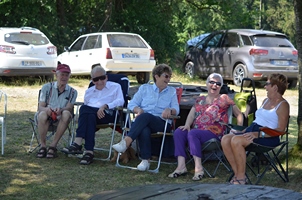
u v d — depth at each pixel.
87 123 6.91
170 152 6.92
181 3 23.77
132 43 15.94
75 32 21.95
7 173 6.34
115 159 7.09
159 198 3.23
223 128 6.40
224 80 17.77
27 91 13.86
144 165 6.56
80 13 22.64
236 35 16.88
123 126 7.07
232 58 16.73
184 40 34.19
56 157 7.20
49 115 7.12
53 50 14.85
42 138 7.18
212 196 3.28
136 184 6.03
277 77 6.04
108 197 3.27
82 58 16.25
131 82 17.05
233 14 23.28
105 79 7.21
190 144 6.29
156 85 6.88
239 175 5.79
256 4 50.22
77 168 6.66
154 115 6.75
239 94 6.88
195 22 30.53
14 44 14.20
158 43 22.92
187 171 6.58
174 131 6.57
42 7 20.42
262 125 6.06
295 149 6.81
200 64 18.30
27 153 7.37
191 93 7.92
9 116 10.39
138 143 6.91
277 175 6.43
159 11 23.58
